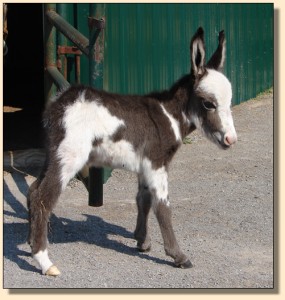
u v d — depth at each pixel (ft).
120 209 13.55
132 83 16.56
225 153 16.28
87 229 12.73
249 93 19.76
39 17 24.66
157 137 11.40
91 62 12.71
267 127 17.89
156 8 17.02
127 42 16.38
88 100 11.23
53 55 15.21
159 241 12.41
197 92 11.49
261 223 12.99
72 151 11.10
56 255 11.82
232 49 19.03
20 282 11.01
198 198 13.99
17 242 12.17
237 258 11.82
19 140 17.25
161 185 11.46
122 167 11.48
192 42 11.44
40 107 20.95
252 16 19.66
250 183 14.69
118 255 11.90
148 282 11.07
